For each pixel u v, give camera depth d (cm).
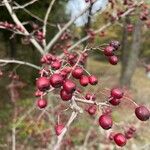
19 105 51
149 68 45
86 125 45
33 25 35
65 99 15
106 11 35
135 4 33
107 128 14
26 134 43
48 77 16
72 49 33
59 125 17
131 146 43
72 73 16
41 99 16
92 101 16
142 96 77
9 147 45
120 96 15
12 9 32
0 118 51
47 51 32
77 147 44
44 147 42
